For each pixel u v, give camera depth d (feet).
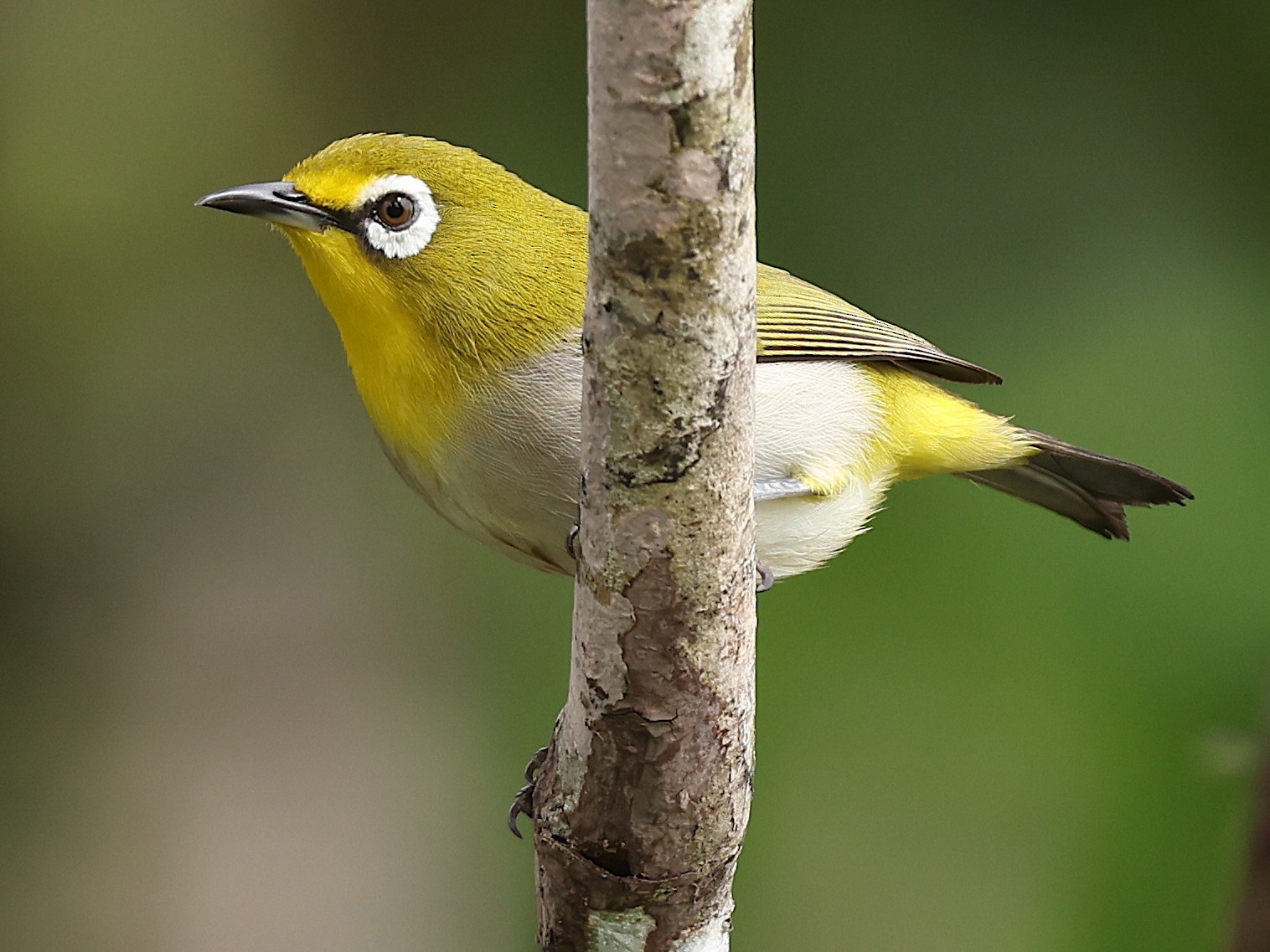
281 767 40.19
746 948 38.11
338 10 43.24
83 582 41.09
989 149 40.16
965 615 38.63
